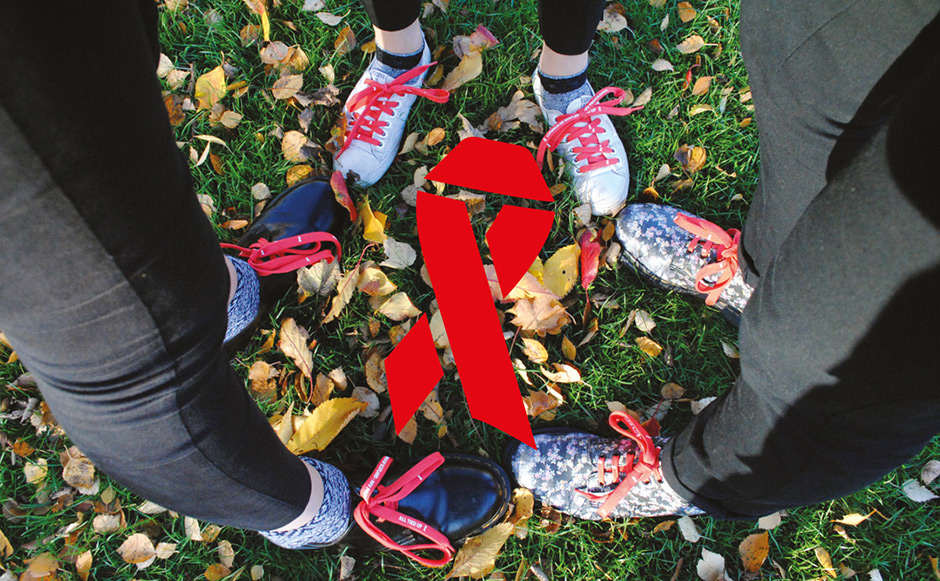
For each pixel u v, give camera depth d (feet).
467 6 6.00
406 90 5.41
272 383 4.95
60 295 1.74
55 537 4.63
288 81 5.63
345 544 4.29
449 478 4.57
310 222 5.12
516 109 5.65
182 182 2.09
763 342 2.39
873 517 4.82
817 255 2.12
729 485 3.11
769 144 3.23
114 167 1.72
